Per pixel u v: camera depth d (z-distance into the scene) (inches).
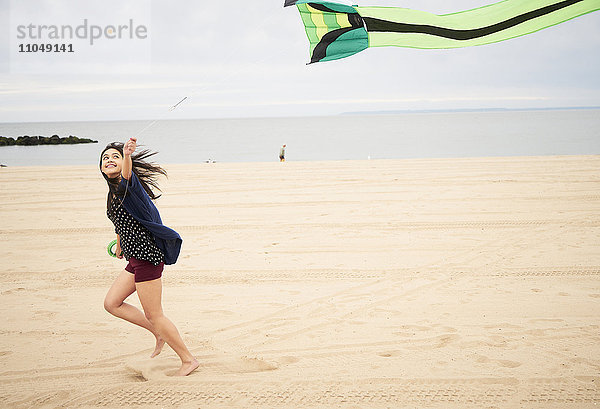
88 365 168.7
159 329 157.2
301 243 334.3
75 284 258.2
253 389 150.0
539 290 237.9
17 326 203.3
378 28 130.0
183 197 526.3
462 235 346.0
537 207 434.3
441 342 182.5
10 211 465.1
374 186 577.3
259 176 696.4
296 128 4421.8
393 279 258.2
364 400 143.0
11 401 145.3
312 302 227.1
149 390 150.4
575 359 166.6
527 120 4790.8
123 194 145.9
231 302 229.0
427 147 1558.8
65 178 698.8
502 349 175.6
